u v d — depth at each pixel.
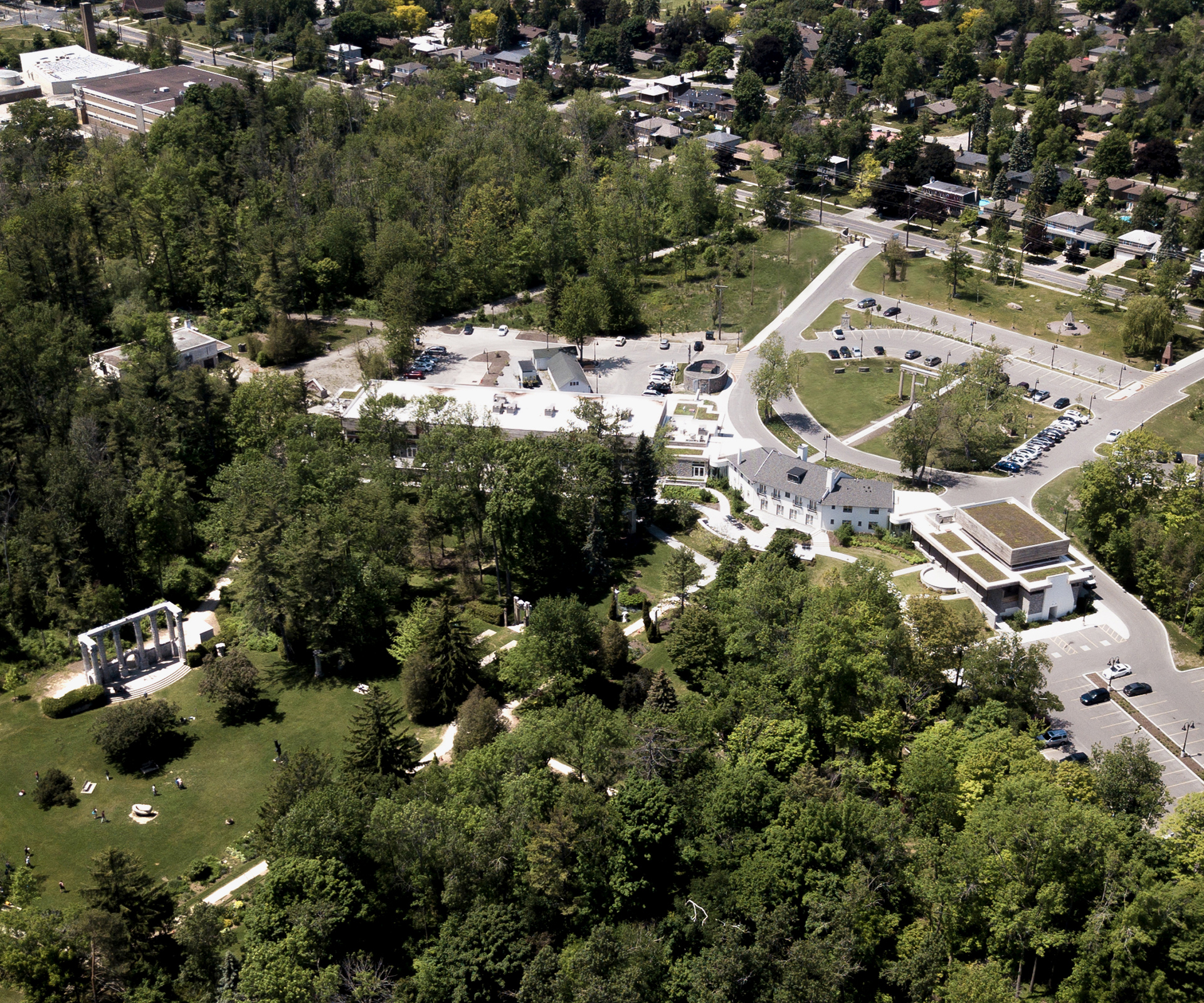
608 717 176.38
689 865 154.50
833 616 182.50
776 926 142.12
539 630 192.25
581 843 151.50
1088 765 177.38
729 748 174.00
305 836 150.38
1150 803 159.75
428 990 140.50
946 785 161.12
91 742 189.62
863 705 177.38
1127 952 138.12
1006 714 178.88
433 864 151.75
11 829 172.75
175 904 157.38
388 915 153.25
